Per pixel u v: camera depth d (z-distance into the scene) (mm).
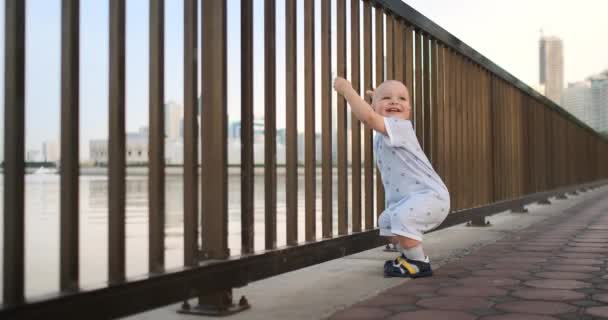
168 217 4609
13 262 1035
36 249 2865
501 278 2258
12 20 1053
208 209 1588
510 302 1821
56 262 2492
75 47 1166
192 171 1454
